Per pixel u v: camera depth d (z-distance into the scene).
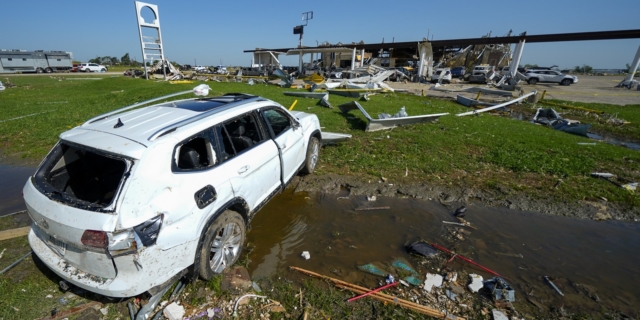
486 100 18.58
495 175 5.84
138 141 2.56
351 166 6.08
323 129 8.88
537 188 5.32
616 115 13.02
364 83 24.55
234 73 40.91
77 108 12.44
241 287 2.99
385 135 8.35
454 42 33.34
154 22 28.42
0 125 9.13
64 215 2.35
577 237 4.06
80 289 2.91
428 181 5.54
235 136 3.60
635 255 3.72
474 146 7.57
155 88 18.34
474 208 4.74
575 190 5.24
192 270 2.79
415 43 36.47
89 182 3.16
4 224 4.05
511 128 9.94
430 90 24.53
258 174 3.61
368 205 4.78
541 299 2.99
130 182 2.32
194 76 31.25
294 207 4.68
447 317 2.70
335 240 3.88
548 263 3.53
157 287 2.65
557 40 27.75
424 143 7.65
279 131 4.56
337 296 2.93
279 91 19.17
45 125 9.16
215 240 3.01
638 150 8.53
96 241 2.22
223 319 2.65
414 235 4.01
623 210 4.71
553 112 12.04
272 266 3.38
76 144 2.64
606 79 42.88
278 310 2.75
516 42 29.88
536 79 31.06
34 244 2.83
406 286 3.09
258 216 4.42
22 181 5.47
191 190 2.67
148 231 2.31
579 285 3.19
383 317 2.70
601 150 7.54
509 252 3.70
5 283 2.94
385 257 3.55
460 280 3.21
